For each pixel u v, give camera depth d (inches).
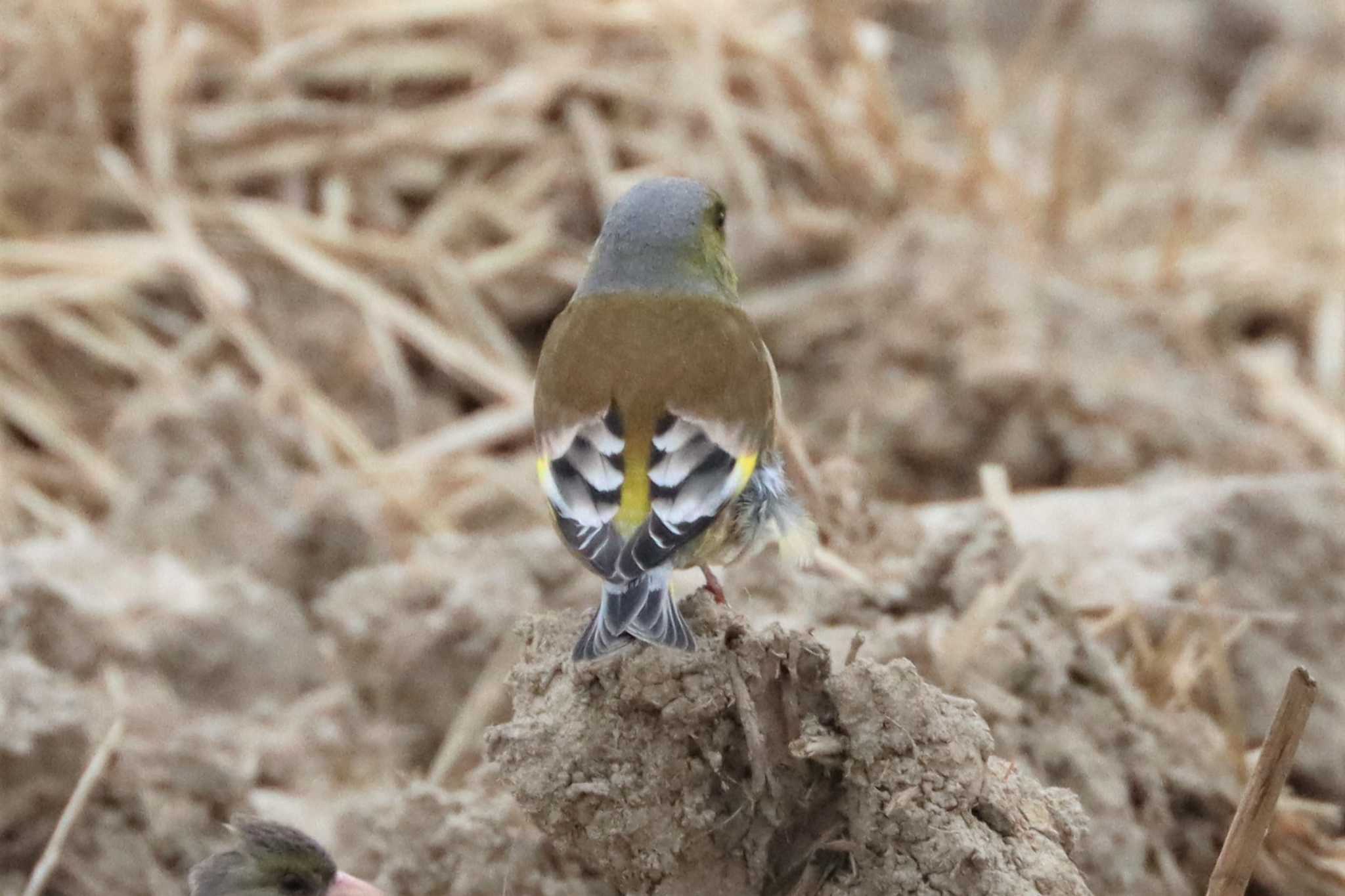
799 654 306.5
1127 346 622.2
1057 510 476.4
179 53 652.1
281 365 597.9
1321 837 391.5
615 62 679.7
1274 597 458.6
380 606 466.3
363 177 657.0
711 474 314.2
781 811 307.4
